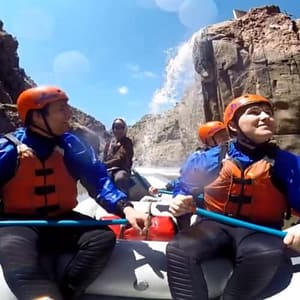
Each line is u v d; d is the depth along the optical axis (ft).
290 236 4.51
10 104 103.81
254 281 4.60
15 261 4.49
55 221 5.04
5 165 5.25
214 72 55.42
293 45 53.06
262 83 51.78
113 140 14.07
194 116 65.62
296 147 48.98
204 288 4.65
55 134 5.49
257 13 58.08
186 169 5.93
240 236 5.00
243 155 5.47
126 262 5.17
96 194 5.74
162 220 7.32
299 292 4.59
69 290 4.85
